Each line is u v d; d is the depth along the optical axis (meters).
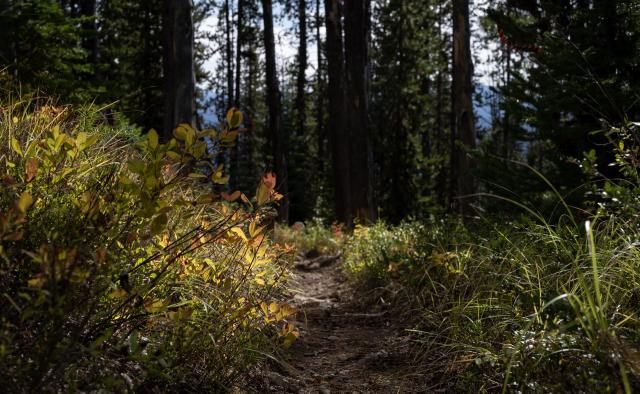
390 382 3.42
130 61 24.69
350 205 17.36
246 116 37.53
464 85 11.77
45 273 1.82
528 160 9.64
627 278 2.92
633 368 2.07
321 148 37.97
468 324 3.49
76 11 21.28
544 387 2.34
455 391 3.08
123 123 4.48
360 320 5.34
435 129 40.31
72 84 8.91
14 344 1.97
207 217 3.61
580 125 7.66
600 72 7.78
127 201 2.30
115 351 2.42
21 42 9.16
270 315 3.08
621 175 7.29
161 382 2.53
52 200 2.32
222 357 2.85
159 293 2.78
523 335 2.44
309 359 4.10
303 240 12.84
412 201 31.61
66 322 2.25
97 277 2.25
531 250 3.84
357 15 16.55
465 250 5.07
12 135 2.66
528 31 9.07
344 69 17.80
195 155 2.30
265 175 2.71
